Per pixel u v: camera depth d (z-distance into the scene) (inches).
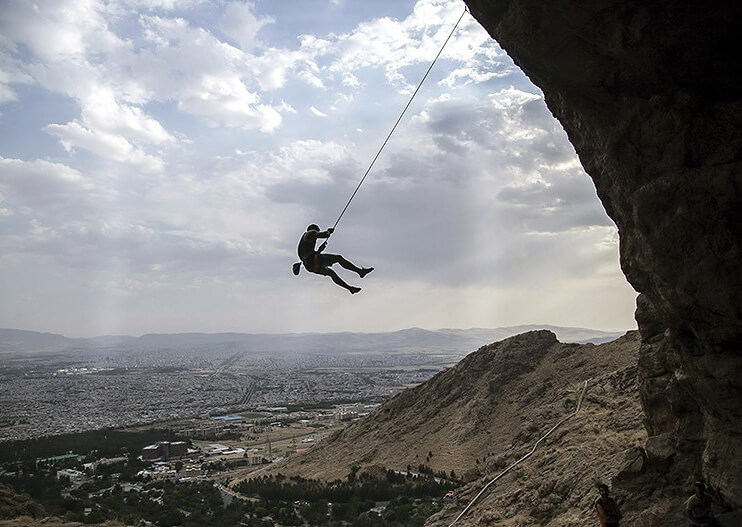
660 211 438.9
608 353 2309.3
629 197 477.7
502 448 2091.5
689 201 421.7
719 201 410.9
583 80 457.4
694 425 612.1
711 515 473.7
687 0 379.6
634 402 1180.5
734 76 412.2
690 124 428.5
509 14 446.9
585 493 862.5
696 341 481.1
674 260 439.2
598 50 432.1
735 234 412.8
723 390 456.8
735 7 377.1
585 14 406.6
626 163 465.4
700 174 416.8
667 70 420.2
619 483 683.4
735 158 412.2
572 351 2610.7
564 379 2314.2
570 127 585.0
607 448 978.1
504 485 1091.9
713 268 419.2
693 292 434.3
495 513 987.3
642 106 444.5
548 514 900.6
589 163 572.4
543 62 458.9
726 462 476.7
